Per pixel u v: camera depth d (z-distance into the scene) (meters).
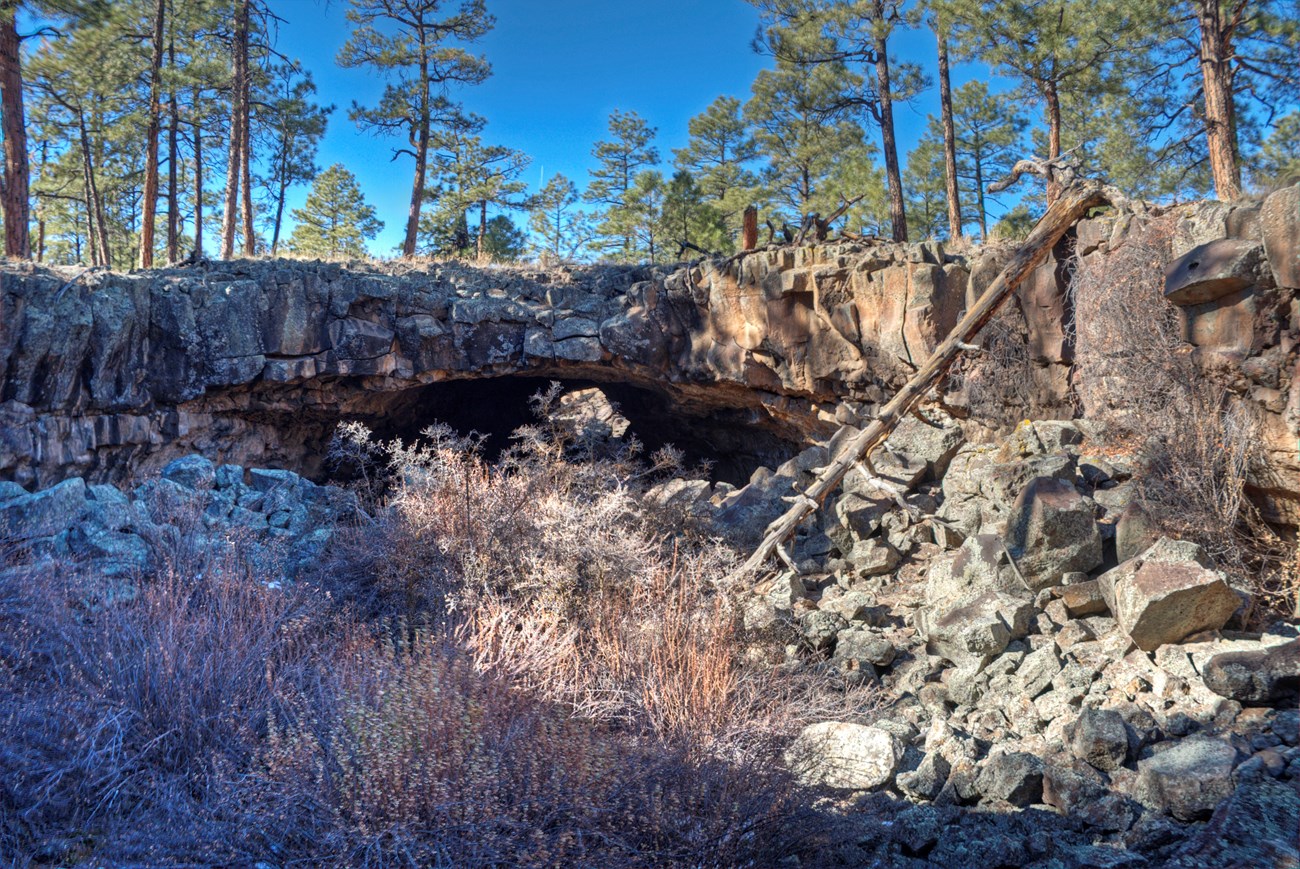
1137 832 3.33
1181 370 6.57
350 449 8.72
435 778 3.21
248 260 18.72
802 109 29.38
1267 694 4.00
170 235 28.70
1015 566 5.95
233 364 16.97
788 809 3.34
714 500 10.07
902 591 7.02
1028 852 3.37
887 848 3.58
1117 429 7.59
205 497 7.57
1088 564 5.95
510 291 19.17
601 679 4.55
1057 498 6.12
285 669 4.46
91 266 16.27
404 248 29.83
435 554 6.06
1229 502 5.73
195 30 25.23
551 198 47.22
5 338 14.14
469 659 4.39
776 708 4.52
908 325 14.12
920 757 4.34
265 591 5.51
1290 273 5.60
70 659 4.40
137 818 3.38
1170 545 5.09
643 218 37.34
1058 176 10.62
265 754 3.48
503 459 7.96
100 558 6.02
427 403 22.94
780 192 32.97
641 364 18.38
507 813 3.13
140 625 4.75
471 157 39.91
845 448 9.02
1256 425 5.93
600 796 3.17
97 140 31.61
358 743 3.36
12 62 16.20
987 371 11.48
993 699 4.86
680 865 3.06
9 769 3.52
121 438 15.93
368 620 5.78
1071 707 4.56
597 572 5.71
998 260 13.30
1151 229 7.96
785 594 6.80
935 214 35.28
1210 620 4.83
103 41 16.53
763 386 17.42
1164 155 19.14
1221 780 3.32
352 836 3.01
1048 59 20.45
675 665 4.58
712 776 3.42
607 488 7.82
